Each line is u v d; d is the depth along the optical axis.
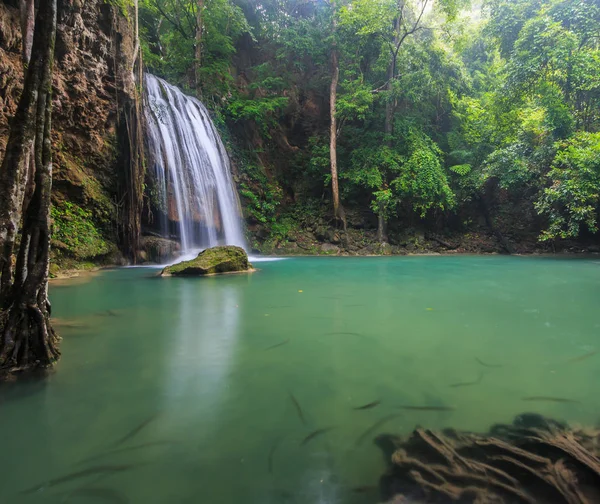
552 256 14.43
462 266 10.31
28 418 1.93
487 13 19.09
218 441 1.71
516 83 13.91
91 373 2.54
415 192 15.46
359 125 18.94
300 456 1.60
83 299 5.23
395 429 1.81
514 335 3.43
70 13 8.38
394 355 2.89
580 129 13.77
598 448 1.63
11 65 6.96
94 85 9.21
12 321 2.65
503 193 17.33
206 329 3.66
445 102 18.56
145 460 1.57
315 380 2.41
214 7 16.28
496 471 1.47
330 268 9.73
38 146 2.81
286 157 18.58
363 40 16.66
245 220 15.54
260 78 18.14
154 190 11.21
